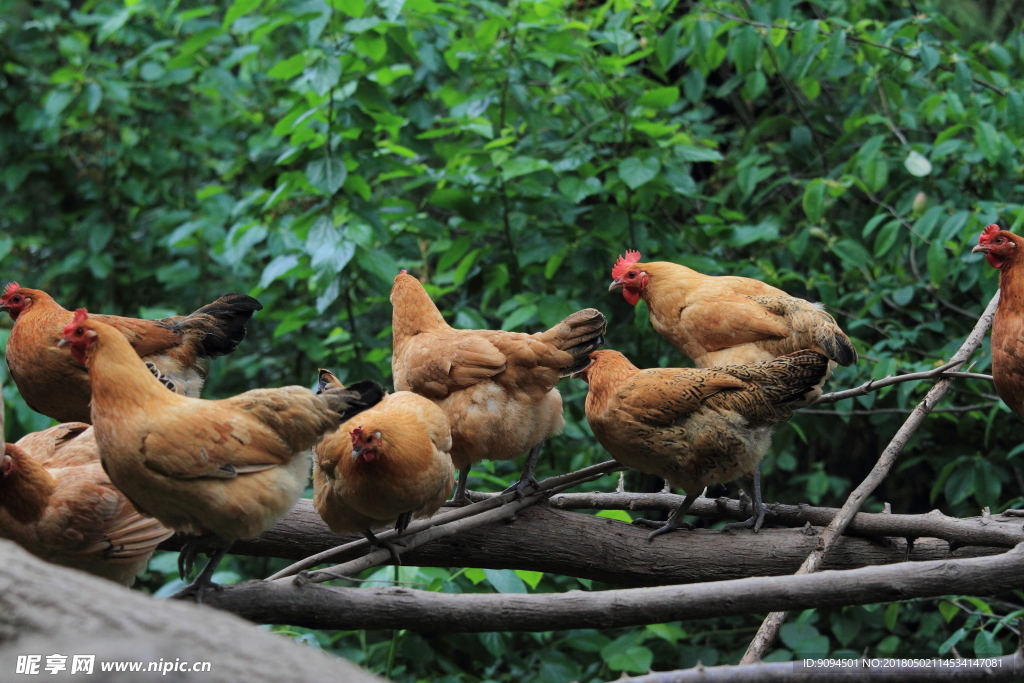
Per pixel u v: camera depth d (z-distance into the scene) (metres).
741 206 6.84
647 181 5.60
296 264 5.83
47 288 8.62
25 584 2.09
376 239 5.90
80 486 3.11
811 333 4.19
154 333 4.35
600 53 7.10
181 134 8.25
